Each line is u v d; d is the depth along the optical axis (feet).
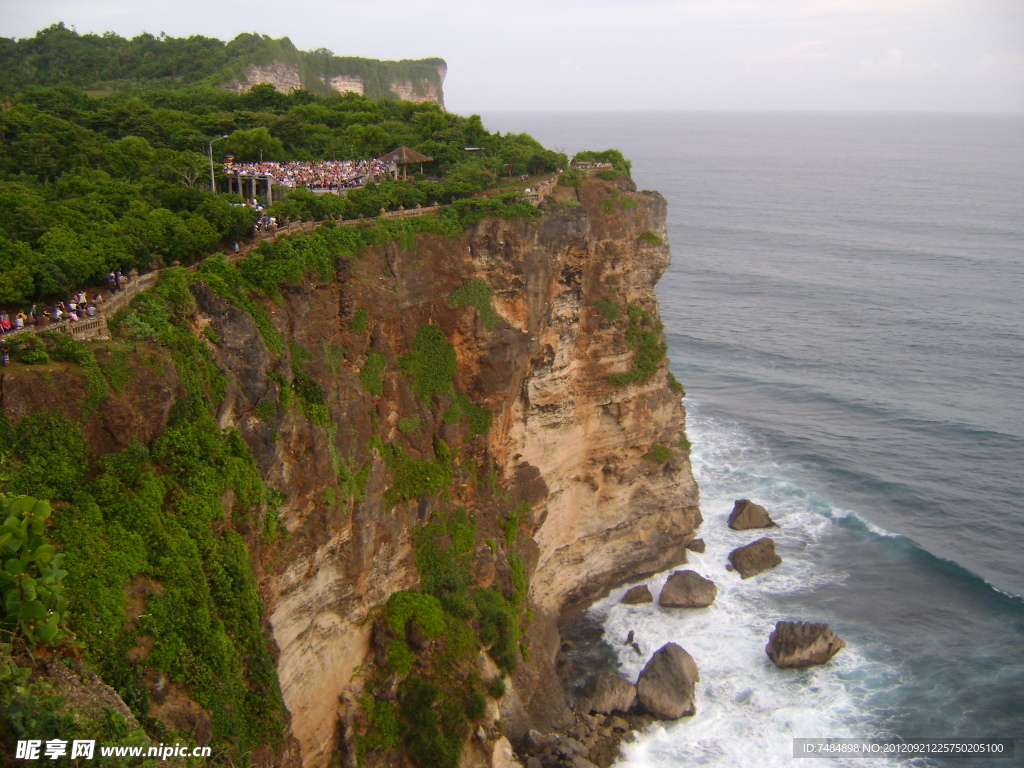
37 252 117.29
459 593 160.35
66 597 83.76
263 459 121.60
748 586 201.46
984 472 248.32
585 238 183.73
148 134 224.33
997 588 196.65
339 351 146.00
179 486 105.09
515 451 181.88
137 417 101.71
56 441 93.09
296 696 129.59
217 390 116.16
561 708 161.89
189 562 99.76
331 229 149.79
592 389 195.00
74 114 224.12
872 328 377.09
